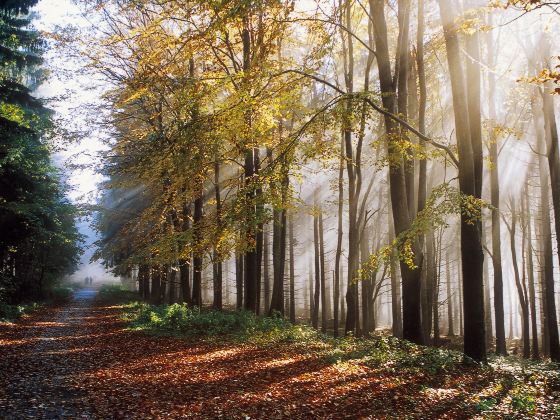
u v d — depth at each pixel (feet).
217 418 23.13
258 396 27.30
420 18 49.52
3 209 69.56
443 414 24.47
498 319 59.67
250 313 58.90
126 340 48.78
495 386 29.94
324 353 40.70
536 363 44.60
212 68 63.57
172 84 57.06
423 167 48.26
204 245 46.11
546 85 56.18
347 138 57.62
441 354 38.27
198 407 24.79
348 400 26.78
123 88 66.28
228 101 39.96
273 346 44.78
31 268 107.04
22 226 73.87
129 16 64.23
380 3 43.34
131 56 62.08
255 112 40.16
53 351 41.14
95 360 37.42
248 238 46.42
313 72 38.86
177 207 64.90
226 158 54.24
